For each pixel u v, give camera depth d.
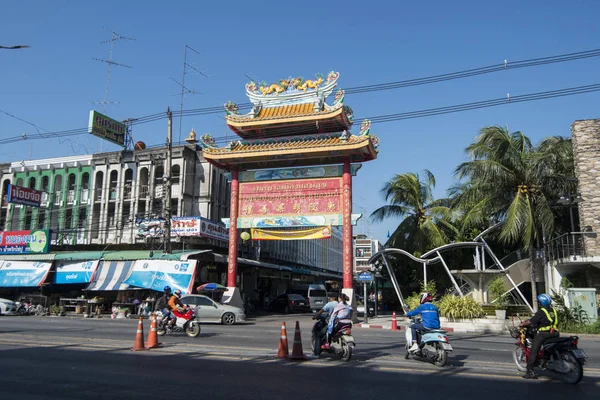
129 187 40.22
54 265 33.28
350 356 11.29
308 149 27.61
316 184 28.75
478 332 21.67
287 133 30.25
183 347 13.43
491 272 25.16
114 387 8.11
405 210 36.53
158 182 39.44
